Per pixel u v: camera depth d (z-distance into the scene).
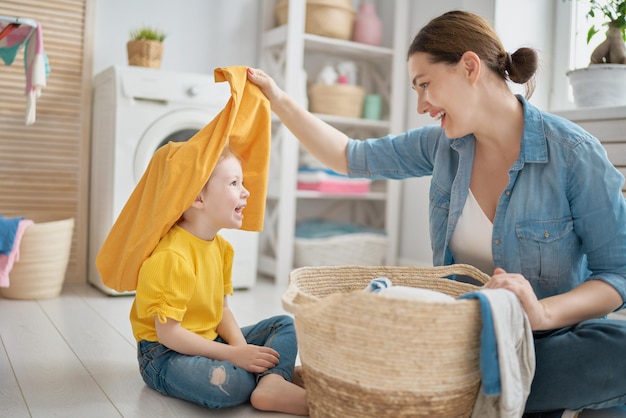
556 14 2.92
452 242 1.51
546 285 1.38
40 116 2.93
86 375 1.59
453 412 1.14
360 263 3.31
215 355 1.42
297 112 1.67
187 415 1.34
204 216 1.49
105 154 2.78
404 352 1.06
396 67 3.46
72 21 2.97
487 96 1.36
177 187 1.43
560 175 1.34
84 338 1.96
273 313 2.42
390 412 1.10
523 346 1.13
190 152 1.45
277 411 1.38
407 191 3.49
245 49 3.45
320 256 3.20
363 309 1.07
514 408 1.08
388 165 1.69
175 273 1.40
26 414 1.31
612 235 1.29
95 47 3.06
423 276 1.46
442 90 1.34
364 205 3.80
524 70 1.35
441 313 1.05
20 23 2.00
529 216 1.36
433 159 1.63
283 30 3.20
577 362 1.23
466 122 1.37
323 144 1.69
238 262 2.93
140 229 1.51
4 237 2.39
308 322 1.15
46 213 2.97
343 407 1.14
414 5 3.43
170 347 1.43
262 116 1.62
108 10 3.08
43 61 2.09
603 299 1.24
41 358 1.73
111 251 1.59
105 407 1.37
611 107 2.07
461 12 1.37
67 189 3.00
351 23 3.38
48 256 2.58
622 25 2.29
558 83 2.88
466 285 1.40
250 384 1.40
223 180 1.48
